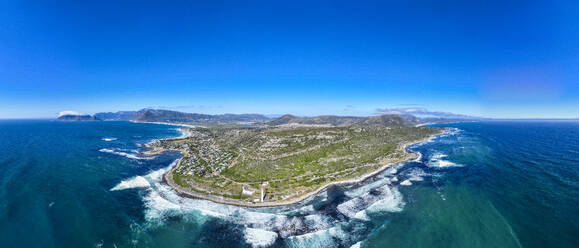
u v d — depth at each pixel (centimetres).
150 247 5550
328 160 12519
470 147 17662
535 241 5544
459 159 13450
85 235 5881
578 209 6875
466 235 5906
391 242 5741
